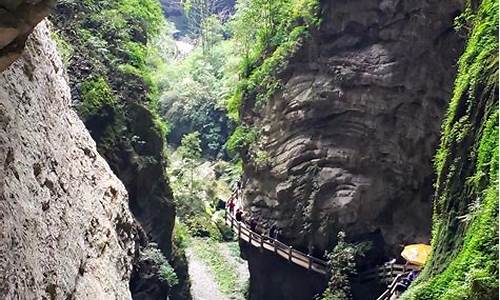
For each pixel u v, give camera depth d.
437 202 9.72
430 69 14.91
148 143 15.88
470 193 8.35
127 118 15.27
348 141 16.75
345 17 16.75
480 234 7.15
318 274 16.88
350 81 16.44
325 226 16.86
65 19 15.16
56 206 6.59
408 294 8.24
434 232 9.59
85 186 8.16
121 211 9.50
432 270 8.93
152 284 14.32
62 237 6.52
